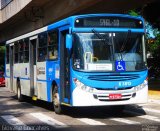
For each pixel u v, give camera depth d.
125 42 13.97
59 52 14.84
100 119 13.81
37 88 18.05
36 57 18.25
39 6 34.47
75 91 13.48
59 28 14.98
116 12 31.50
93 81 13.46
